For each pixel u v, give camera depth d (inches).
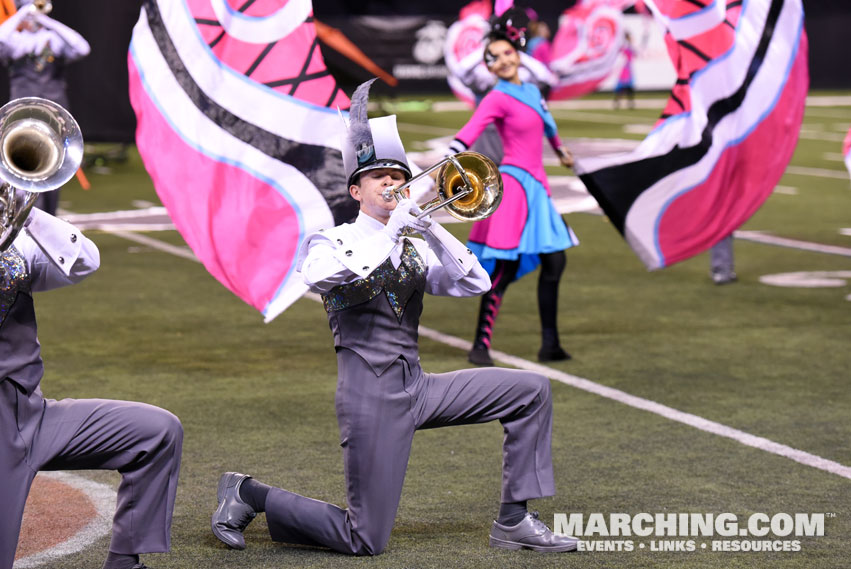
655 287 512.7
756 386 346.9
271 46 321.1
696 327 431.8
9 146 166.2
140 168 972.6
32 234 180.4
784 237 645.3
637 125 1336.1
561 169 954.7
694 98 384.8
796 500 248.8
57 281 190.5
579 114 1526.8
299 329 430.6
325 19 1679.4
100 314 449.7
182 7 319.6
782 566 212.7
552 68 1005.8
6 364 181.8
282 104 320.8
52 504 246.8
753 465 273.1
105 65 880.9
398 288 209.3
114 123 890.7
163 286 505.7
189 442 290.8
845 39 1952.5
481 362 374.3
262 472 267.7
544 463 218.1
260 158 320.5
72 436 187.3
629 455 281.0
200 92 320.2
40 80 513.7
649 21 1910.7
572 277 538.3
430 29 1728.6
